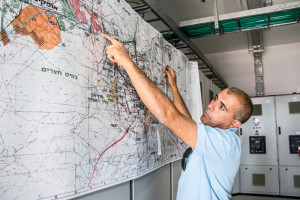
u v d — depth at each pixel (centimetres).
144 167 114
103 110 86
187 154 112
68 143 69
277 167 375
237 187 393
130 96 105
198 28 227
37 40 61
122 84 99
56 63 67
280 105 382
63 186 66
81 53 76
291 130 372
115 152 91
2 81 53
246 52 456
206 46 438
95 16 85
